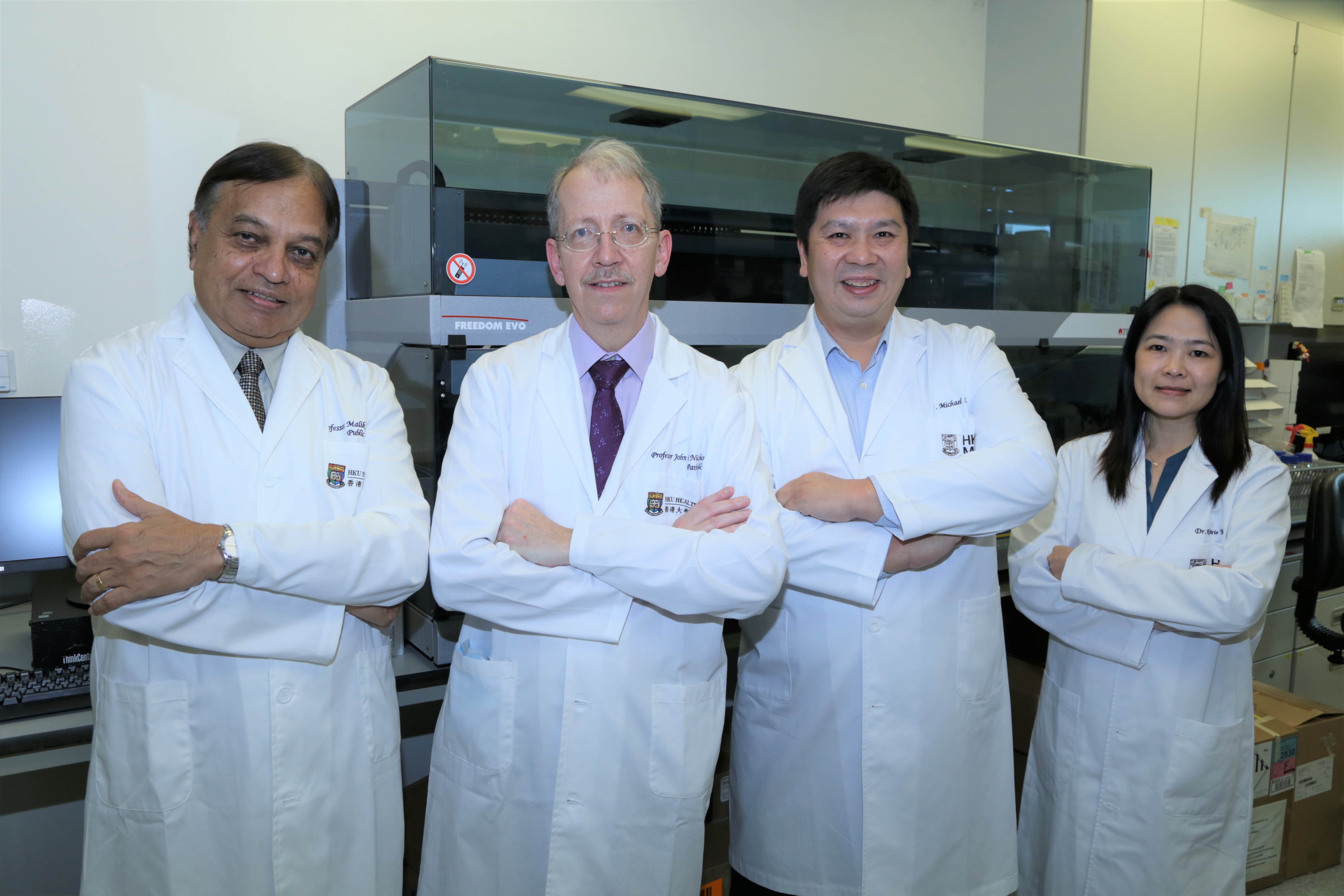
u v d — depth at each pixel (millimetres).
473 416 1214
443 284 1441
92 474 1041
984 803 1373
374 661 1189
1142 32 2730
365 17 1938
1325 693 2730
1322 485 1942
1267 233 3156
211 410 1126
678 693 1155
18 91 1603
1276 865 2033
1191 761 1436
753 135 1749
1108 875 1493
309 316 1854
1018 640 2414
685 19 2383
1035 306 2176
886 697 1300
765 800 1386
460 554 1104
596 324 1185
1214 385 1471
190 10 1749
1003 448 1284
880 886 1291
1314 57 3195
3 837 1737
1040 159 2121
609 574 1083
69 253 1673
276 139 1859
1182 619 1366
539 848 1136
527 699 1145
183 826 1060
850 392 1449
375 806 1158
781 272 1830
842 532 1253
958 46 2930
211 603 1026
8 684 1328
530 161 1515
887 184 1324
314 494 1152
